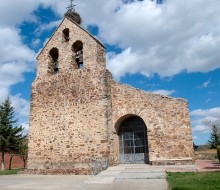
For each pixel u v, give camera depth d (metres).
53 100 18.22
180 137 15.02
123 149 17.27
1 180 13.48
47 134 17.69
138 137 17.06
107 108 16.30
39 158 17.48
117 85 17.03
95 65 17.42
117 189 9.28
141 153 16.75
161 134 15.27
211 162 19.22
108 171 13.05
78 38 18.67
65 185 10.91
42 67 19.56
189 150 14.73
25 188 10.28
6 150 26.44
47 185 11.04
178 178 10.09
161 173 11.41
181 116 15.29
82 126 16.66
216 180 8.93
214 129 34.81
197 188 7.83
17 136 27.28
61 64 18.77
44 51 19.86
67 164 16.42
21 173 17.67
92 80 17.23
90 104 16.83
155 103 15.84
